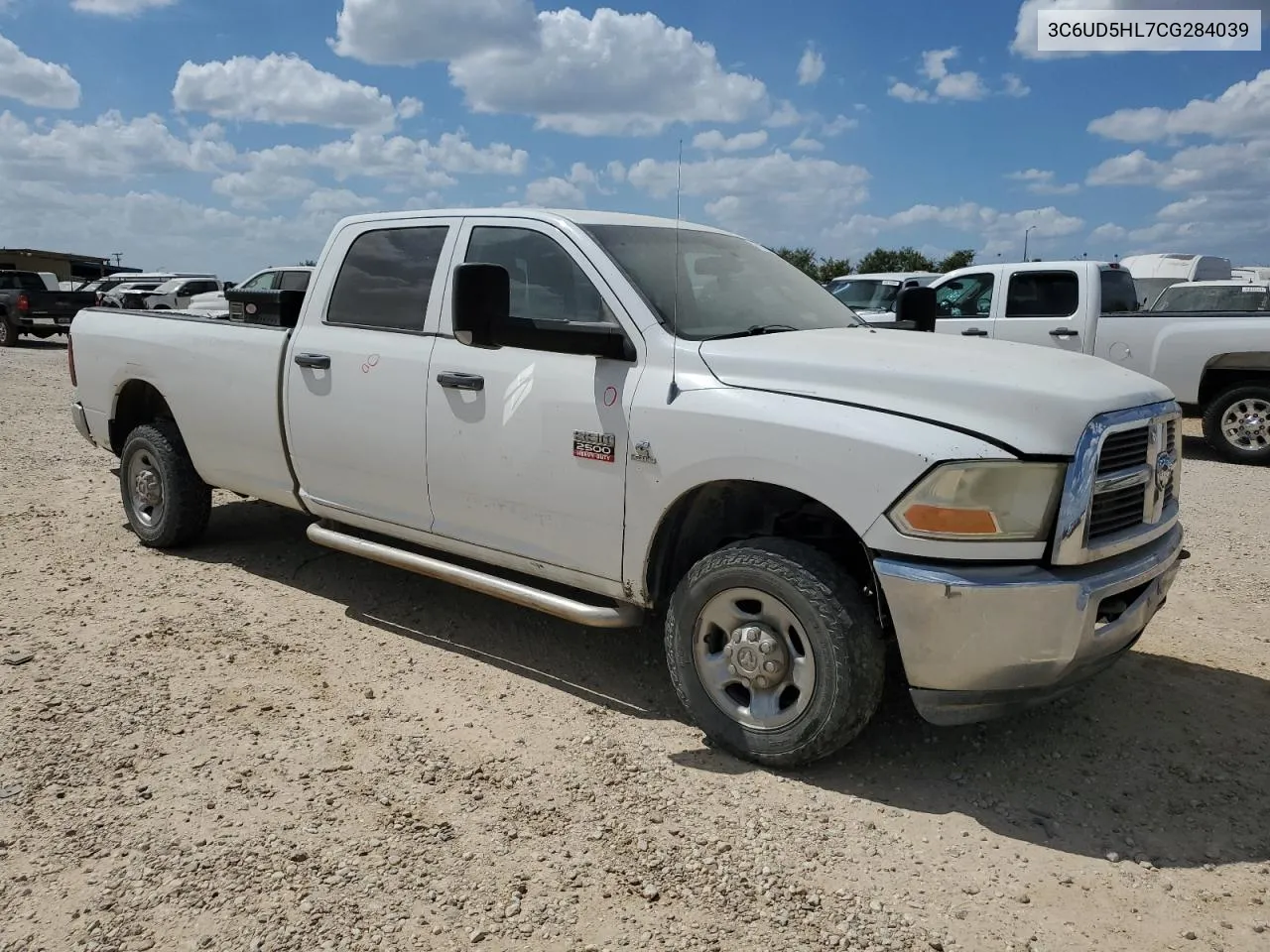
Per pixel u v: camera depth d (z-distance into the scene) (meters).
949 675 3.24
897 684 4.34
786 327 4.17
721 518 4.02
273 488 5.40
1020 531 3.17
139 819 3.22
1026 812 3.36
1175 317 10.63
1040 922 2.79
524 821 3.25
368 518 4.92
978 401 3.27
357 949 2.63
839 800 3.42
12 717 3.90
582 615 4.04
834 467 3.31
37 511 7.20
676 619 3.76
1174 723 4.03
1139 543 3.50
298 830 3.17
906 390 3.38
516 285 4.38
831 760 3.70
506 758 3.68
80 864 2.98
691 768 3.62
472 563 5.34
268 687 4.25
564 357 4.08
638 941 2.68
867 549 3.32
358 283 4.94
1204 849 3.17
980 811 3.37
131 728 3.84
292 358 5.08
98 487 8.03
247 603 5.30
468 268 3.84
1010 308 11.69
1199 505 8.33
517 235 4.39
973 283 12.09
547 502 4.10
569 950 2.64
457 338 4.07
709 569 3.64
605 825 3.23
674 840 3.15
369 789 3.43
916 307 5.20
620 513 3.87
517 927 2.72
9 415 12.09
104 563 5.95
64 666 4.40
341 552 6.21
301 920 2.74
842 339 3.88
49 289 26.30
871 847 3.14
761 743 3.58
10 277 25.53
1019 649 3.18
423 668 4.50
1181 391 10.67
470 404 4.31
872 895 2.89
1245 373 10.69
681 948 2.66
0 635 4.76
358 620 5.09
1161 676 4.50
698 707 3.75
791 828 3.23
